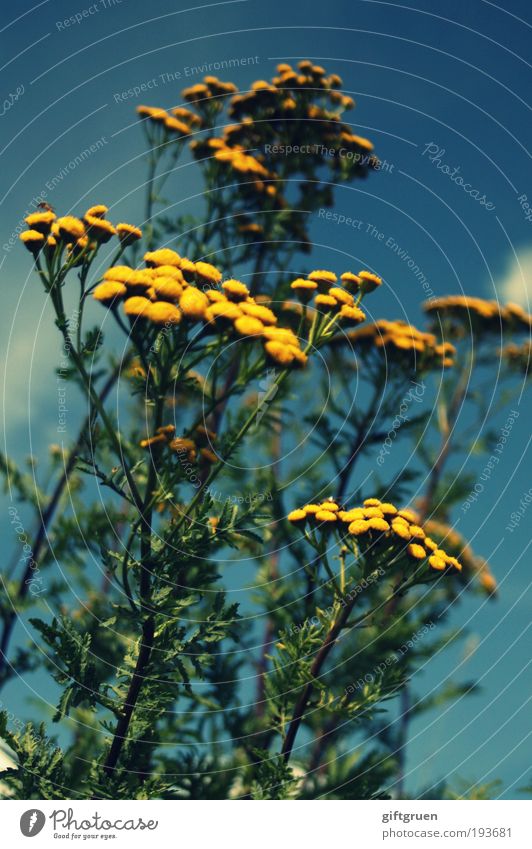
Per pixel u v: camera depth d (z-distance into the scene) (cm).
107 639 409
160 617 285
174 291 266
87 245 280
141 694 294
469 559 519
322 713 429
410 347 453
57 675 281
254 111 499
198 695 422
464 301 516
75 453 365
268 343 269
